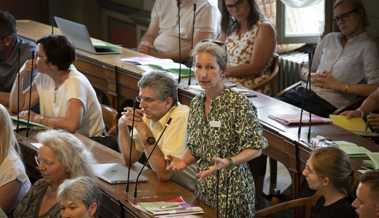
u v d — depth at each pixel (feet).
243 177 21.53
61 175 22.00
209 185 21.40
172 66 32.48
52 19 47.55
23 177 23.80
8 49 33.35
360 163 22.17
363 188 18.31
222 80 21.09
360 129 26.32
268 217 21.36
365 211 18.30
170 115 22.66
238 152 20.98
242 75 34.04
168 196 21.56
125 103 33.68
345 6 31.68
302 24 41.11
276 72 34.40
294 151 24.16
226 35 35.24
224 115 21.01
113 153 25.23
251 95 29.27
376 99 29.12
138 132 22.93
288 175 34.91
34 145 25.85
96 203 20.03
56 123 27.53
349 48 32.04
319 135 24.68
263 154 27.96
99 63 34.32
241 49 34.30
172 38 38.24
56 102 28.27
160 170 22.53
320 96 32.07
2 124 23.57
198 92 29.01
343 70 32.01
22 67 31.30
